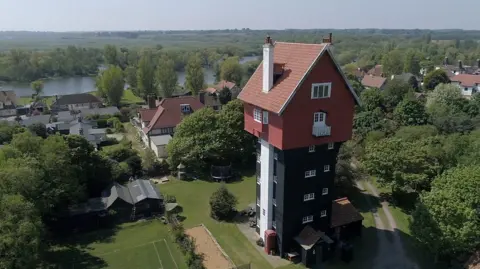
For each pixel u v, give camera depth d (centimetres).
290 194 4109
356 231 4694
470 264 3662
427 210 3909
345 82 3909
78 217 4984
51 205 4609
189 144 6725
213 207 5200
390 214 5281
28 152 4891
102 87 13988
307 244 4125
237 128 7000
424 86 13575
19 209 3716
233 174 6819
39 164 4659
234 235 4809
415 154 5303
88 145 5734
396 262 4181
